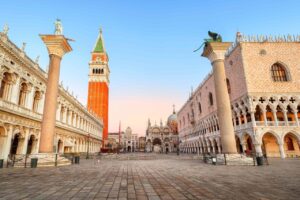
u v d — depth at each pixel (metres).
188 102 85.25
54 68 23.88
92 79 91.94
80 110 51.62
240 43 42.31
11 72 23.98
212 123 57.41
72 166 21.17
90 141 61.41
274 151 41.28
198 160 32.72
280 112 43.75
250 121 40.16
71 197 7.62
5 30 22.80
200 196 7.83
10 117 23.58
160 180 11.72
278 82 40.31
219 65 26.17
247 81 40.06
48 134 21.83
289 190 8.86
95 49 97.56
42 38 24.14
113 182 10.98
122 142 152.12
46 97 22.80
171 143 125.88
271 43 42.81
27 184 10.34
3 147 22.47
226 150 23.53
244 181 11.30
